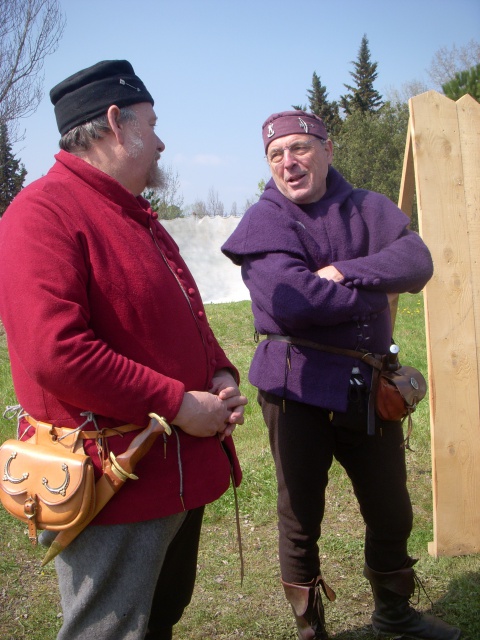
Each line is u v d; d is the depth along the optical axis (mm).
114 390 1601
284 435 2398
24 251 1607
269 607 2863
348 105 43031
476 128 3350
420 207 3262
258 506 3760
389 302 2371
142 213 1840
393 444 2424
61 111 1833
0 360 7633
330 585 2998
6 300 1607
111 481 1659
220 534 3510
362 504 2480
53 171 1804
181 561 2068
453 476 3223
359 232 2436
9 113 12117
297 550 2416
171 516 1804
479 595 2850
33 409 1741
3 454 1729
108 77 1810
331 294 2238
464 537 3229
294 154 2379
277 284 2283
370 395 2316
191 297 1954
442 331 3266
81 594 1729
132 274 1733
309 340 2361
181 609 2143
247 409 5500
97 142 1807
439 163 3295
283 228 2375
